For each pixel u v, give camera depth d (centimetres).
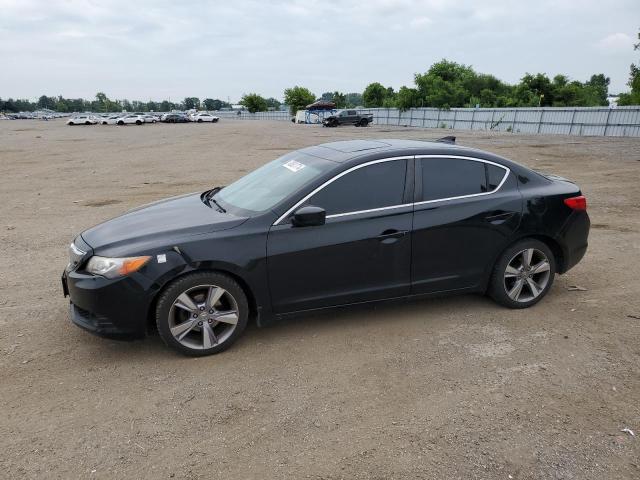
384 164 439
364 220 424
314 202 417
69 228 828
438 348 412
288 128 4969
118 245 392
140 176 1458
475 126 4753
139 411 334
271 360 397
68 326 461
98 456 293
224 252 391
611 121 3431
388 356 400
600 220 851
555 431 309
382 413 329
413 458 288
